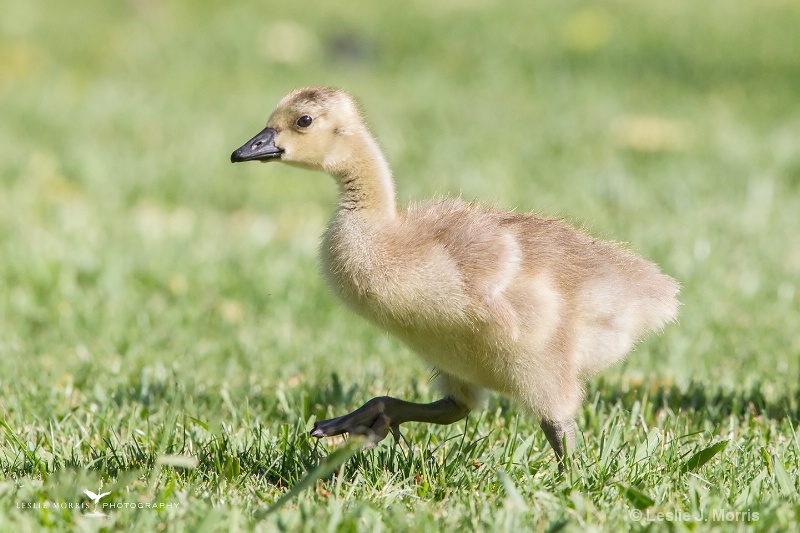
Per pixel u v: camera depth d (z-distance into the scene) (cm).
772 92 2694
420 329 809
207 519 658
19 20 3338
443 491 767
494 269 786
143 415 960
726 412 992
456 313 788
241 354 1200
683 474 798
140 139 2228
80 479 735
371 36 3288
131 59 3016
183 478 789
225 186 1906
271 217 1794
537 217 886
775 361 1152
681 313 1303
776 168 1997
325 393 1038
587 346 823
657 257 1490
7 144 2152
